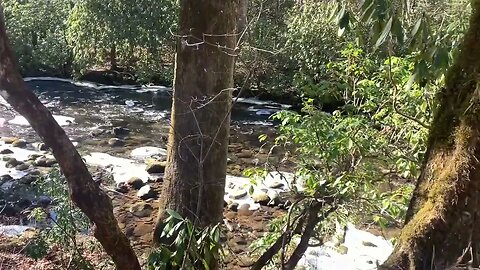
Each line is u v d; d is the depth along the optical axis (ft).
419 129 11.10
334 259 16.46
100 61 41.78
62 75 41.88
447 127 6.71
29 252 12.53
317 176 10.68
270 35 31.55
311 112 11.08
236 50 11.17
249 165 25.14
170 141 11.78
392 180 12.66
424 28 7.13
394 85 10.29
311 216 10.15
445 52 6.95
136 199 21.13
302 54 32.09
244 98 36.60
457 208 6.26
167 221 9.71
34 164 23.71
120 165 24.80
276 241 10.52
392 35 7.62
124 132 29.91
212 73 11.01
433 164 6.72
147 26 38.73
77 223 11.97
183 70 11.16
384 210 10.93
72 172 8.36
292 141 15.69
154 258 9.61
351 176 10.13
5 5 40.52
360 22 8.01
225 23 10.91
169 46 39.29
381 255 16.70
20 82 7.80
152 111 34.60
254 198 21.15
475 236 6.23
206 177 11.37
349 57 12.57
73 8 41.16
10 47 7.69
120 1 38.86
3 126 29.45
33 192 19.39
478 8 6.64
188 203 11.39
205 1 10.75
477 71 6.52
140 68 40.09
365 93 11.73
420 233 6.38
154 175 23.79
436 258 6.22
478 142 6.28
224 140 11.48
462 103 6.57
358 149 10.71
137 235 18.22
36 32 41.29
